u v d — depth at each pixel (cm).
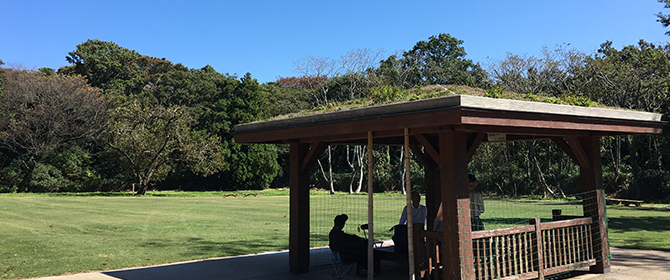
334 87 4150
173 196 3278
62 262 789
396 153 4069
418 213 702
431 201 821
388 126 538
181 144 3506
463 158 518
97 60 4934
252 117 4394
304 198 715
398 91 708
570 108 564
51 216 1645
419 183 3662
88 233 1197
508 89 2984
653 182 2827
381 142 805
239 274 696
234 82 4503
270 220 1564
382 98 697
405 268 741
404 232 679
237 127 782
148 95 4959
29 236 1123
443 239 528
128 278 665
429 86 738
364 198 3042
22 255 857
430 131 541
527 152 3181
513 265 593
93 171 4172
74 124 3847
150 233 1207
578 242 653
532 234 616
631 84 2670
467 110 462
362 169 3947
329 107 751
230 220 1559
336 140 689
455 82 4144
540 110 527
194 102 5106
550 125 548
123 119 3481
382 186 3938
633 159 2812
